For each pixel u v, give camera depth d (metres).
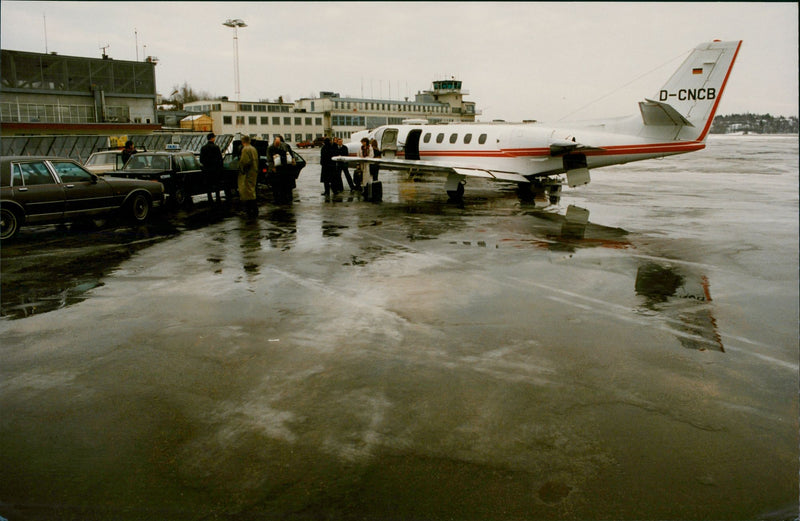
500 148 17.92
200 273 7.92
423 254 9.17
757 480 3.12
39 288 7.15
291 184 17.44
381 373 4.52
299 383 4.34
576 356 4.88
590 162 17.27
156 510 2.88
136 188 12.50
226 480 3.13
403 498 2.98
